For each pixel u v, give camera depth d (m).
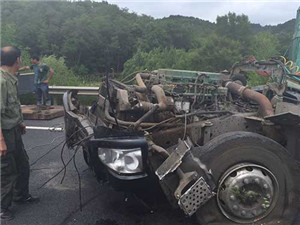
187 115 3.93
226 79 5.12
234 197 3.31
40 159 5.93
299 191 3.50
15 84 3.89
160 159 3.39
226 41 41.16
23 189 4.23
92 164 3.58
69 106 4.52
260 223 3.42
